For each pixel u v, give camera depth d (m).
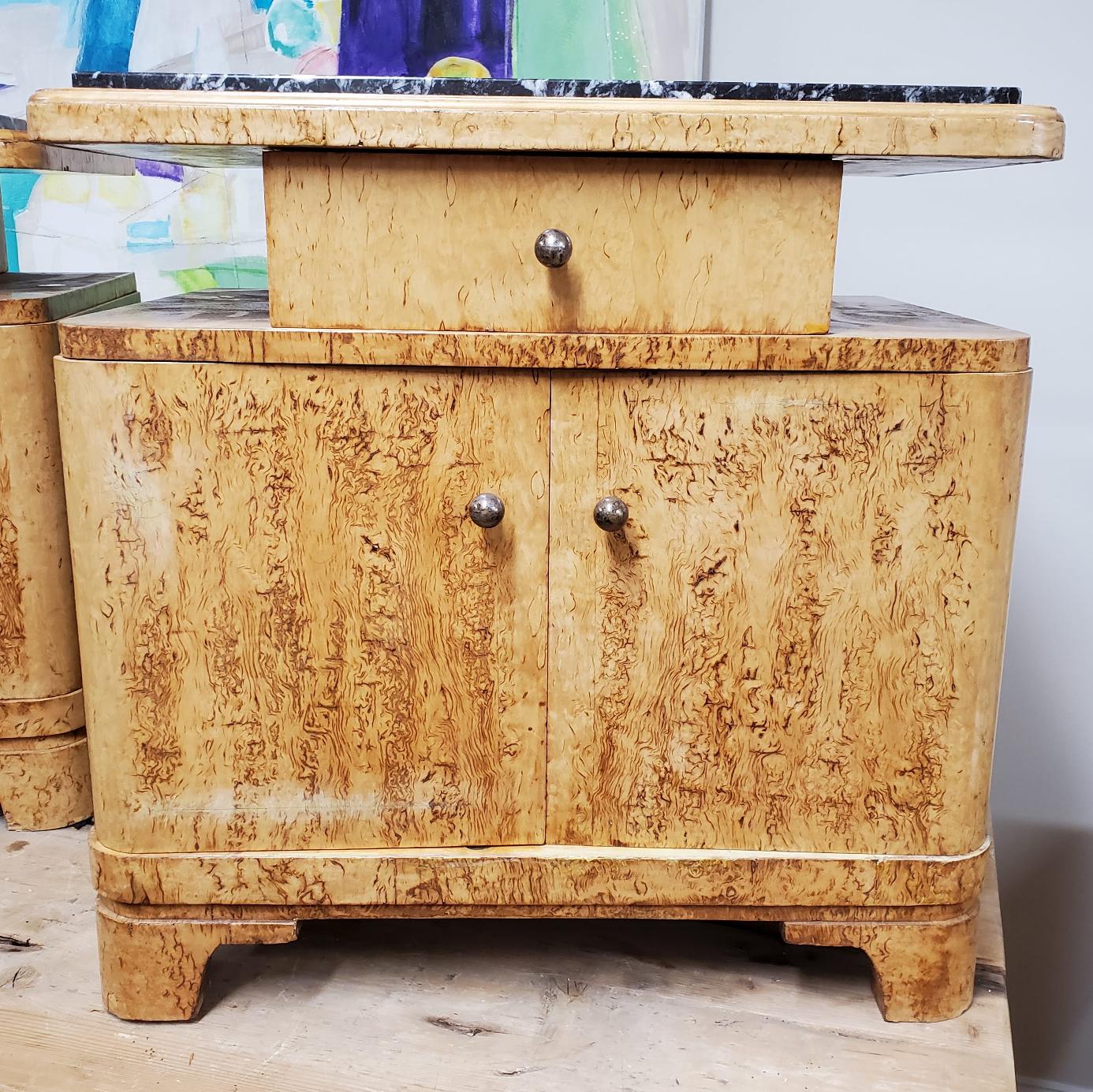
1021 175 1.26
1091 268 1.27
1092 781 1.43
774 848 0.84
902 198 1.30
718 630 0.80
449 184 0.73
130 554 0.78
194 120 0.69
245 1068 0.79
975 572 0.78
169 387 0.75
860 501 0.77
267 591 0.79
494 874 0.83
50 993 0.88
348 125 0.69
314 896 0.83
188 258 1.38
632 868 0.83
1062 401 1.31
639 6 1.23
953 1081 0.79
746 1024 0.85
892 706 0.81
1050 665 1.40
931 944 0.84
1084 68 1.22
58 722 1.12
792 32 1.26
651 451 0.77
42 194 1.38
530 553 0.79
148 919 0.83
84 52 1.32
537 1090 0.77
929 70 1.25
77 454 0.76
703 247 0.74
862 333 0.76
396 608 0.79
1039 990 1.54
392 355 0.75
